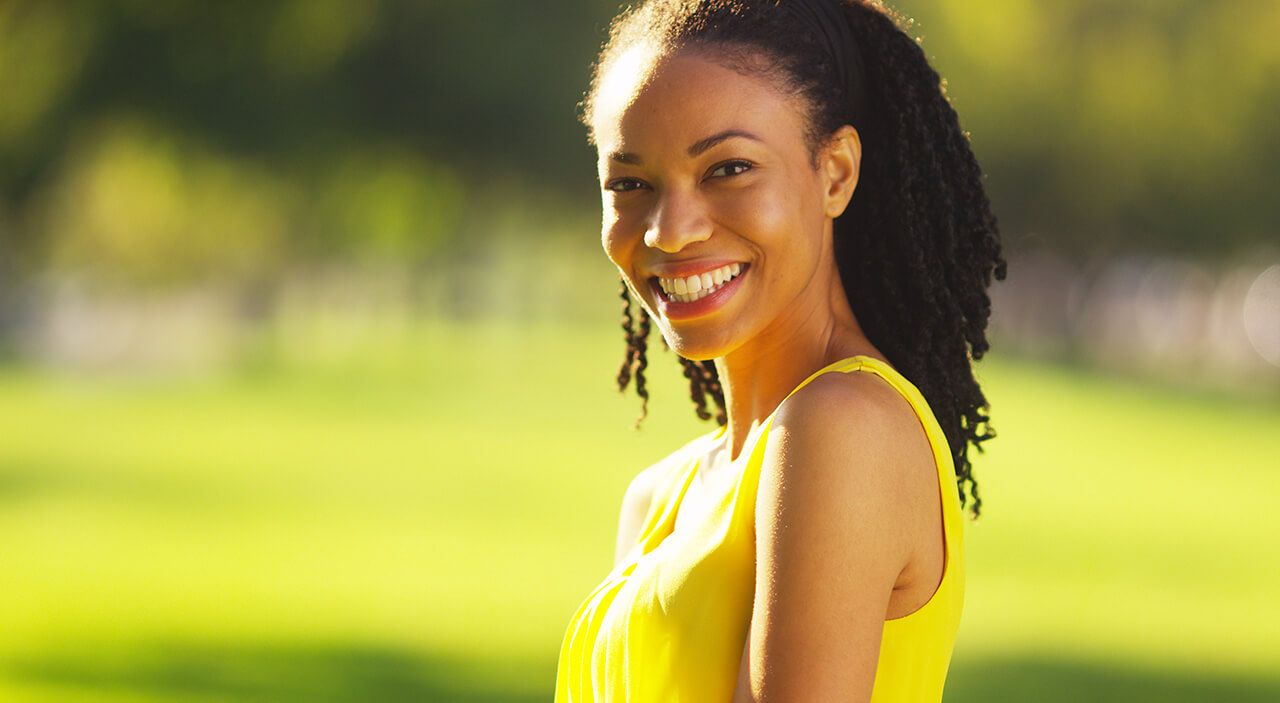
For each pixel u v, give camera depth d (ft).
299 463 60.13
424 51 59.62
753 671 5.85
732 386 7.25
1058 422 82.53
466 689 25.29
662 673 6.41
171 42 43.27
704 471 7.39
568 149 66.28
